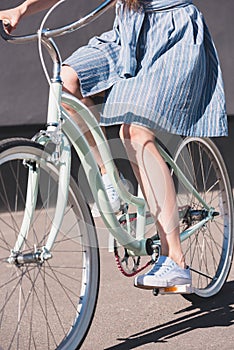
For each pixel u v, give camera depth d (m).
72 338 3.54
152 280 3.73
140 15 3.72
